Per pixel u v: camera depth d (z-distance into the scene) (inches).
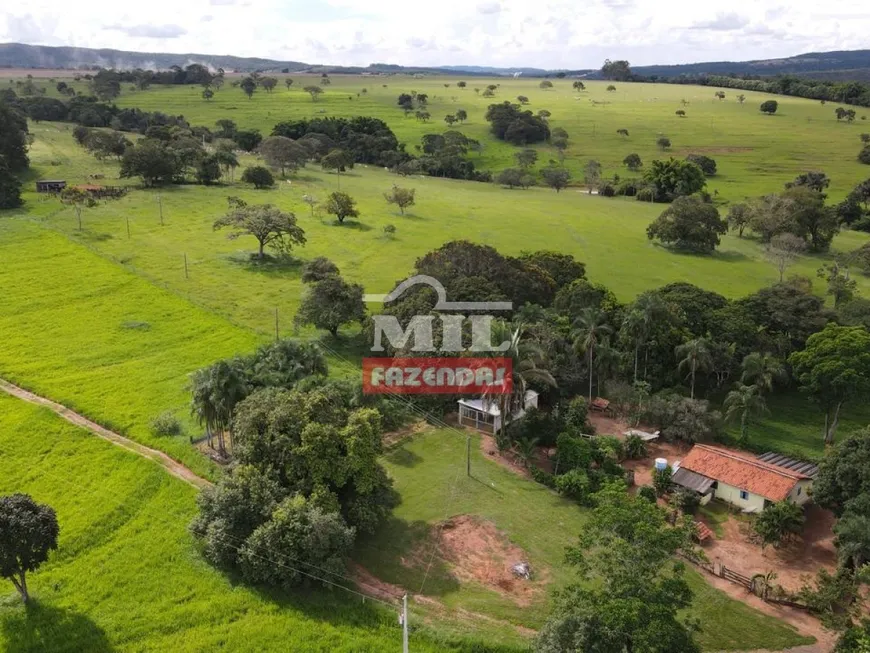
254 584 1578.5
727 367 2714.1
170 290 3518.7
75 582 1558.8
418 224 5349.4
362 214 5561.0
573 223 5693.9
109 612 1473.9
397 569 1692.9
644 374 2815.0
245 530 1635.1
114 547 1681.8
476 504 1984.5
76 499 1849.2
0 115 5836.6
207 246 4377.5
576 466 2160.4
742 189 7003.0
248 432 1825.8
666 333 2783.0
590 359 2657.5
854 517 1691.7
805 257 4909.0
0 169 4773.6
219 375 2004.2
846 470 1860.2
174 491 1893.5
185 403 2407.7
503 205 6294.3
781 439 2506.2
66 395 2402.8
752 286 4205.2
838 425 2625.5
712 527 2000.5
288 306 3484.3
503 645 1433.3
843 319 3019.2
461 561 1740.9
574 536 1871.3
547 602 1603.1
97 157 6678.2
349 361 2864.2
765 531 1860.2
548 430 2327.8
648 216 6112.2
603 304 3065.9
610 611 1227.2
